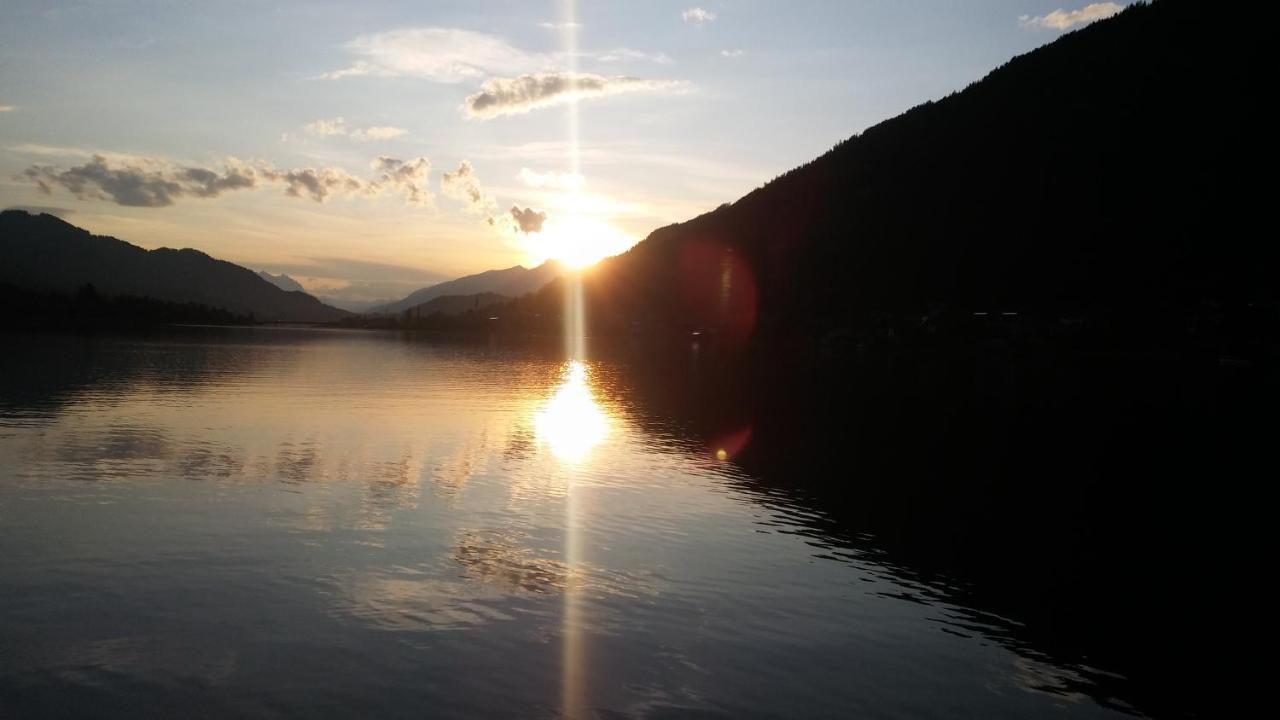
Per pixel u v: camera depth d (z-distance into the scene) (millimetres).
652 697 10062
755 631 12414
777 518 19531
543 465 25250
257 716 9188
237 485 20531
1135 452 32344
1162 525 20516
